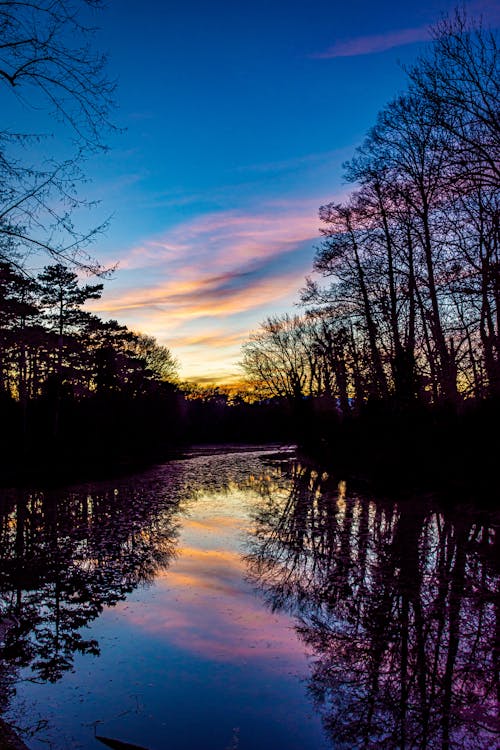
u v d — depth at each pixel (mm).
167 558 11906
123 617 8219
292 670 6359
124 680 6156
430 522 14445
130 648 7059
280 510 18375
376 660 6570
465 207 15875
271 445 86938
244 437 98938
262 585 9695
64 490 25703
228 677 6188
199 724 5203
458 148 14852
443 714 5344
